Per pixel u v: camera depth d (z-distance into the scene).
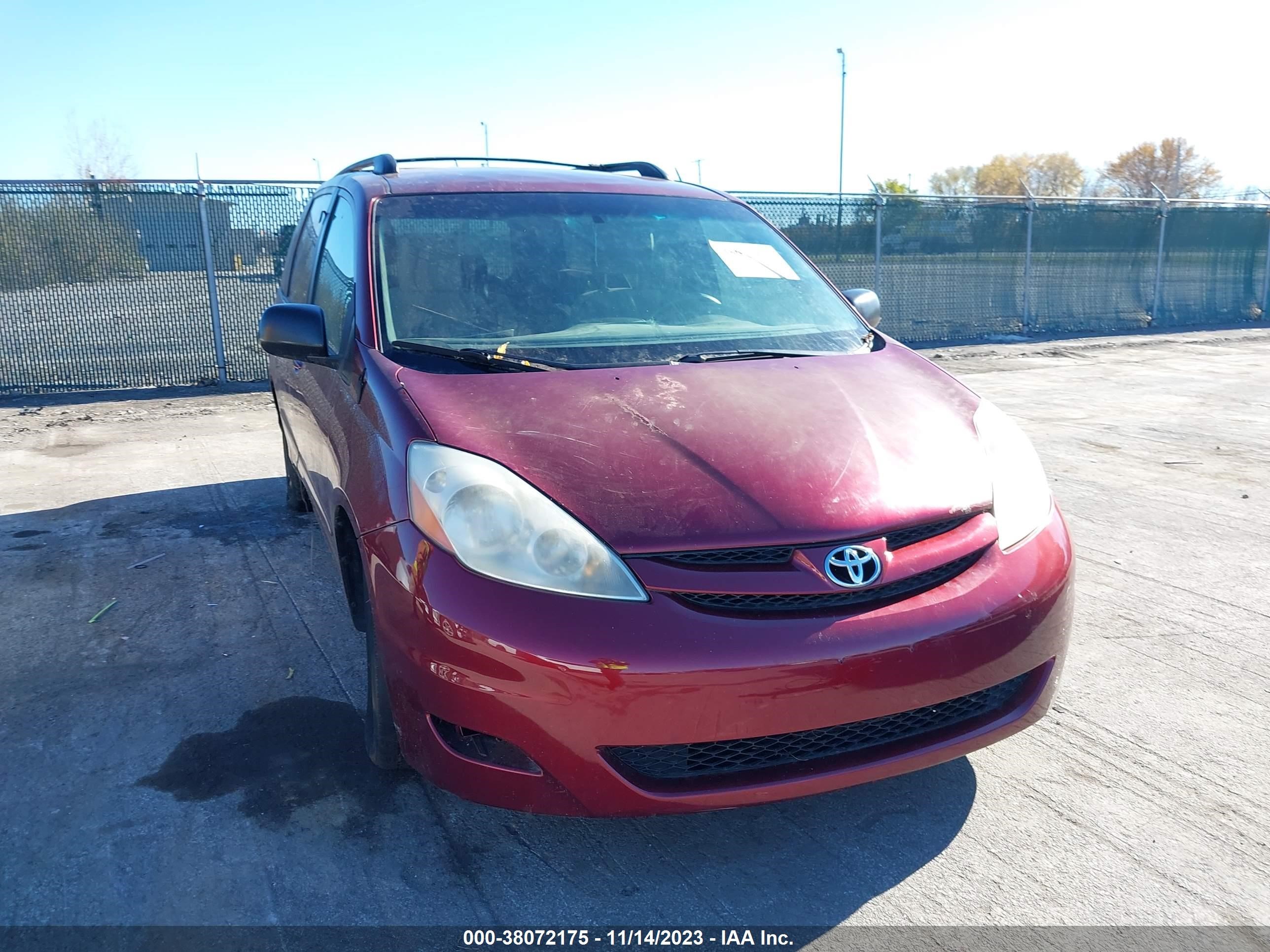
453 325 3.08
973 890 2.42
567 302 3.26
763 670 2.14
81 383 9.85
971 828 2.68
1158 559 4.84
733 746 2.24
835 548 2.29
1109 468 6.67
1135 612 4.17
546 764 2.20
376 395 2.77
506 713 2.19
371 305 3.11
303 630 3.93
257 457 7.02
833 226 13.03
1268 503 5.82
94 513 5.55
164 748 3.03
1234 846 2.58
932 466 2.57
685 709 2.14
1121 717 3.28
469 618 2.20
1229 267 16.55
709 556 2.25
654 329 3.22
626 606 2.17
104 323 9.84
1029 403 9.12
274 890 2.39
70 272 9.67
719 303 3.44
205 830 2.62
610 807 2.21
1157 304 15.92
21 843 2.55
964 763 3.01
